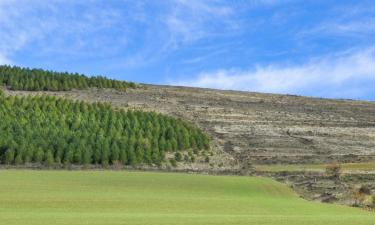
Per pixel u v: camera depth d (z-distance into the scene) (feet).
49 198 164.76
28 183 194.70
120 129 276.00
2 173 215.51
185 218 127.65
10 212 138.00
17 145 239.09
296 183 226.58
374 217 139.95
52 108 289.94
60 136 254.68
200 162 266.57
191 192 196.03
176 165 258.78
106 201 163.43
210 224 117.80
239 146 296.10
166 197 178.81
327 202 190.39
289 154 290.35
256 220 125.08
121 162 249.75
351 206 180.96
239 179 230.07
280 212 152.66
